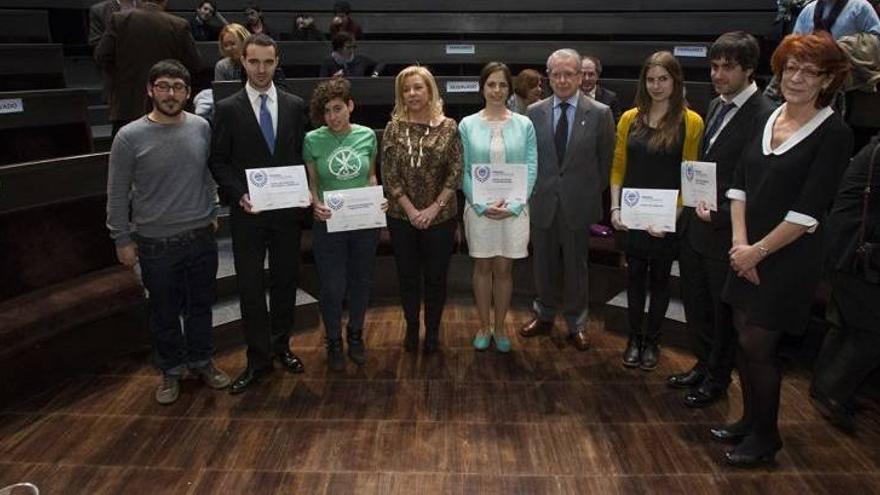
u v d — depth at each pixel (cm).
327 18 646
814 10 340
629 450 248
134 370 318
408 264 312
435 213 292
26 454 246
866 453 245
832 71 195
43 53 400
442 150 290
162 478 232
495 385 300
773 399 228
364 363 321
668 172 277
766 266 214
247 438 257
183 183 261
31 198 300
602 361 324
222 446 251
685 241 275
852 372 255
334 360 313
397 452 247
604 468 237
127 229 259
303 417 272
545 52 538
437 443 253
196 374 304
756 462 235
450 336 355
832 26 329
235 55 399
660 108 278
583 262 328
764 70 510
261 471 235
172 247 264
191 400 287
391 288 411
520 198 297
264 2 681
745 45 236
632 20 612
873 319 246
